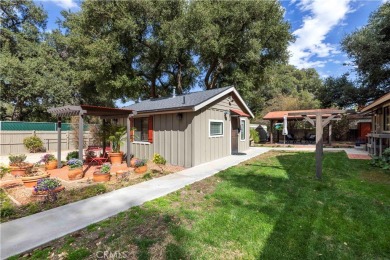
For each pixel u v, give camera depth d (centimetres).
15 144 1340
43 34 2111
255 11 1477
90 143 1578
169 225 316
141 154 974
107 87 1552
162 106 895
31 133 1409
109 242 274
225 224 317
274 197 431
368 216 344
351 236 286
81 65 1566
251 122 2508
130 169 727
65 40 1992
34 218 349
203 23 1465
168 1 1462
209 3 1538
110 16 1360
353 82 1917
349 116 1606
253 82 1781
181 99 953
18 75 1598
